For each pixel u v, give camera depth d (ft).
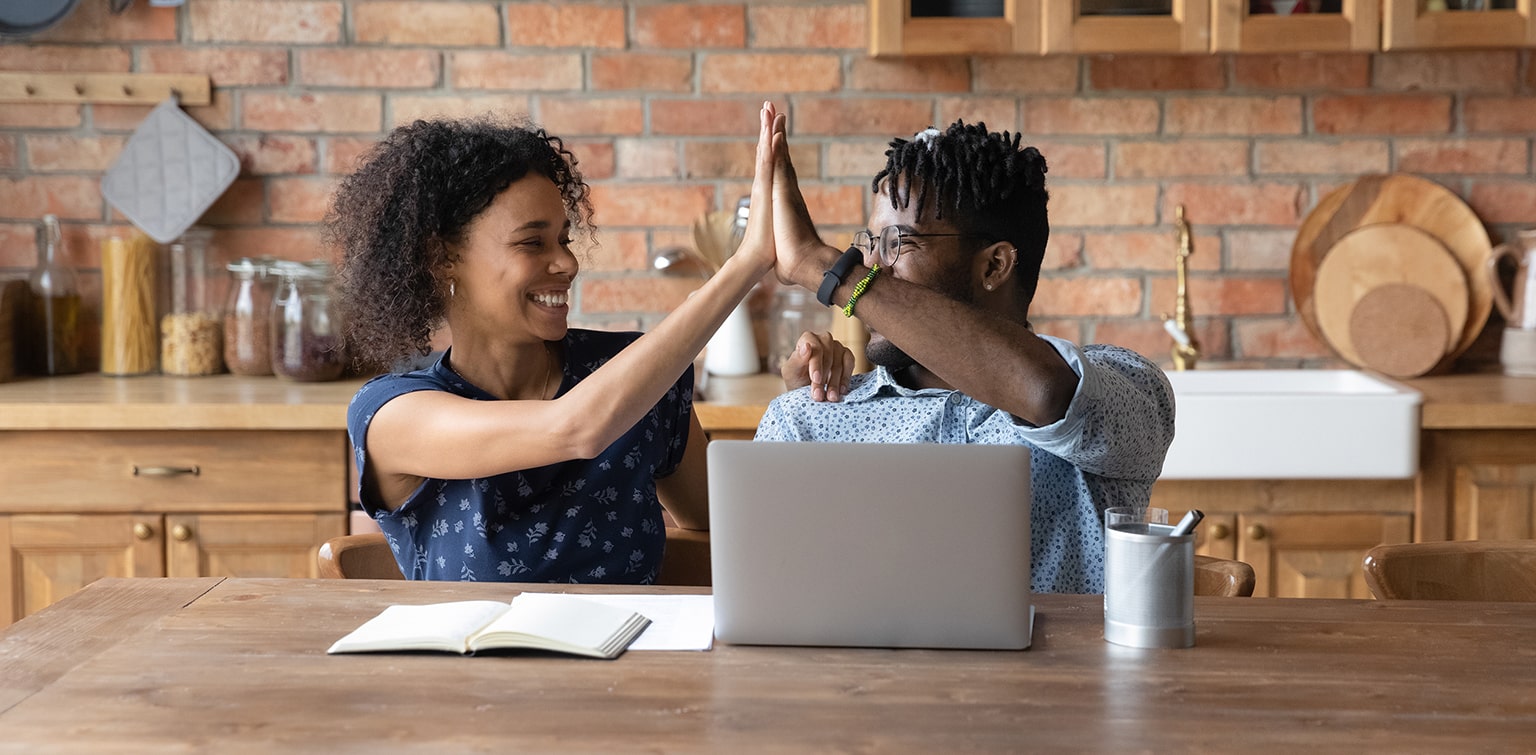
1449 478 8.17
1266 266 9.70
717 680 3.68
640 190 9.70
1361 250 9.50
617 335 5.87
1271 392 9.30
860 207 9.69
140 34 9.48
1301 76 9.53
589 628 3.99
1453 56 9.50
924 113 9.61
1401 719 3.35
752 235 4.73
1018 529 3.88
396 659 3.87
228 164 9.44
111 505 8.24
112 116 9.57
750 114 9.64
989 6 8.87
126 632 4.13
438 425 4.91
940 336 4.46
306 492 8.25
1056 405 4.44
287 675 3.72
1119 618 3.99
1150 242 9.69
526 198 5.23
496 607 4.18
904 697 3.53
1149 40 8.74
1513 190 9.59
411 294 5.26
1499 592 5.26
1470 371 9.57
